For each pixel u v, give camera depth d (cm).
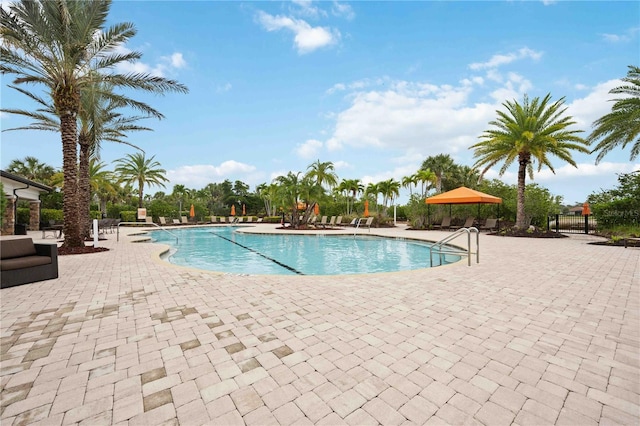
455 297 446
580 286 509
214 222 3247
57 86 929
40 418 187
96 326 340
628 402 200
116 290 496
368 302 423
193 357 266
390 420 183
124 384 224
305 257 1097
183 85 1041
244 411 193
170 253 1096
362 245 1396
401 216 3350
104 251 984
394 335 309
